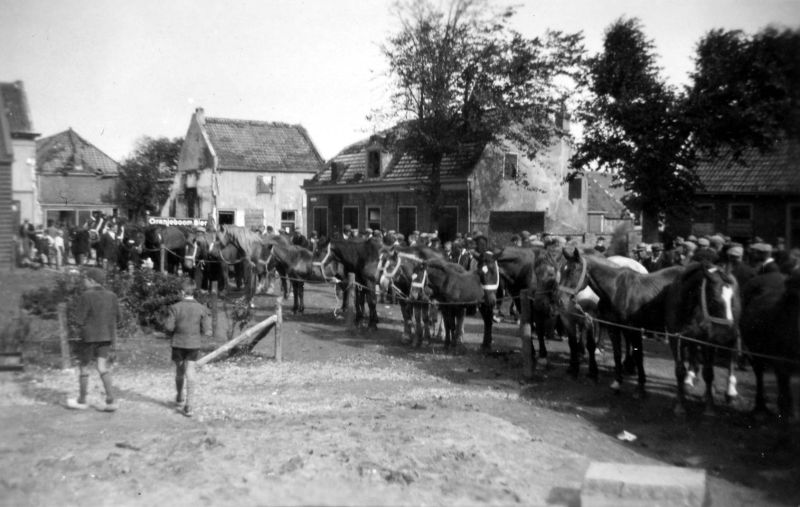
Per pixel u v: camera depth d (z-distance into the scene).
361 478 7.22
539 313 13.61
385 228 37.31
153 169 51.12
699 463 8.19
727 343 9.46
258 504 6.60
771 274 10.02
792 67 14.98
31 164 24.97
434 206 31.81
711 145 25.47
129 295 15.88
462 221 33.25
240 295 23.62
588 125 28.06
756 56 21.75
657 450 8.67
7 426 9.05
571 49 29.59
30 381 11.70
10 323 14.45
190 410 9.84
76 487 6.91
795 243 14.49
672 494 6.41
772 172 27.28
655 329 10.93
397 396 11.12
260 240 21.17
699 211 29.28
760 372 9.88
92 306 9.94
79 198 45.31
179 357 10.05
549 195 36.25
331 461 7.60
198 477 7.18
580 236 33.66
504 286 15.57
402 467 7.47
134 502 6.58
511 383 12.13
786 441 8.84
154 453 7.88
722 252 13.84
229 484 7.02
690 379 11.66
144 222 46.41
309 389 11.64
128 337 15.38
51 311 15.23
